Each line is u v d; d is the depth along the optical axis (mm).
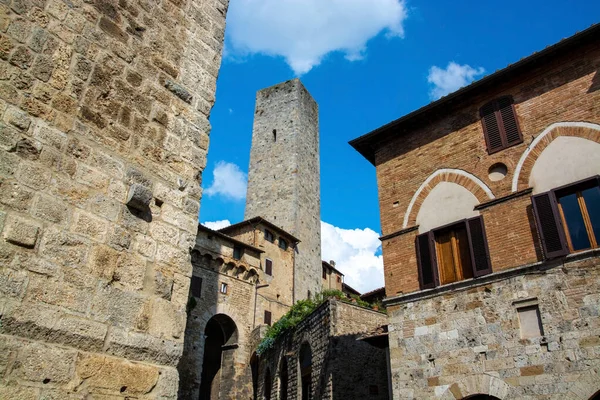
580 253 13375
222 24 10273
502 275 14680
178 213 8039
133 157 7602
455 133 17984
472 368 14242
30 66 6590
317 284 49156
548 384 12750
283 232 44875
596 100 14859
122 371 6410
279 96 56594
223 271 37625
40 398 5492
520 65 16516
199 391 35938
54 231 6227
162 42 8750
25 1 6766
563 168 14766
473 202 16453
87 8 7590
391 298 16906
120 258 6906
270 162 52781
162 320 7172
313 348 24594
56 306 5953
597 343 12359
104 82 7508
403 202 18406
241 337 36750
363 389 21766
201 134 8938
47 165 6410
